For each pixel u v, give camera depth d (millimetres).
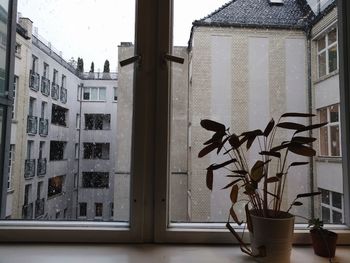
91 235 998
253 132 846
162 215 1014
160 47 1057
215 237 1009
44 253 896
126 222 1060
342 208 1114
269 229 820
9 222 1037
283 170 932
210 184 879
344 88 1109
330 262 844
